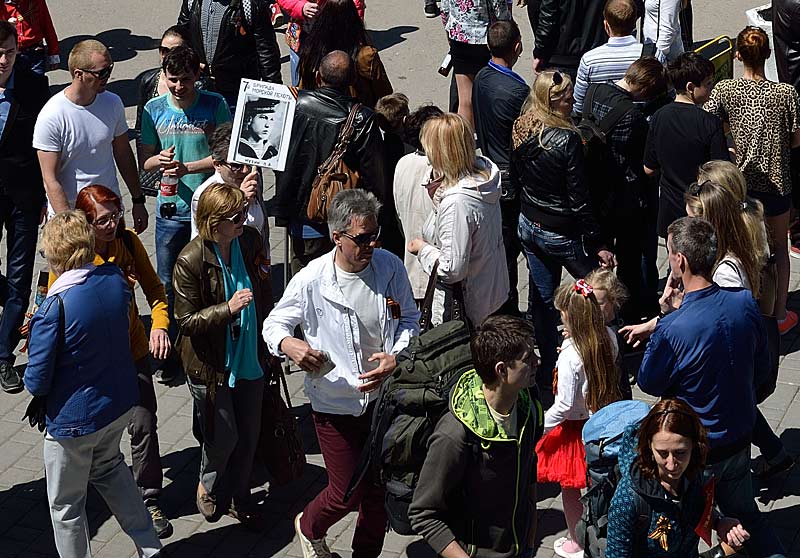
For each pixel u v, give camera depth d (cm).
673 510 577
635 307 990
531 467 600
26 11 1353
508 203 964
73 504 723
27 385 687
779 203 959
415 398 585
